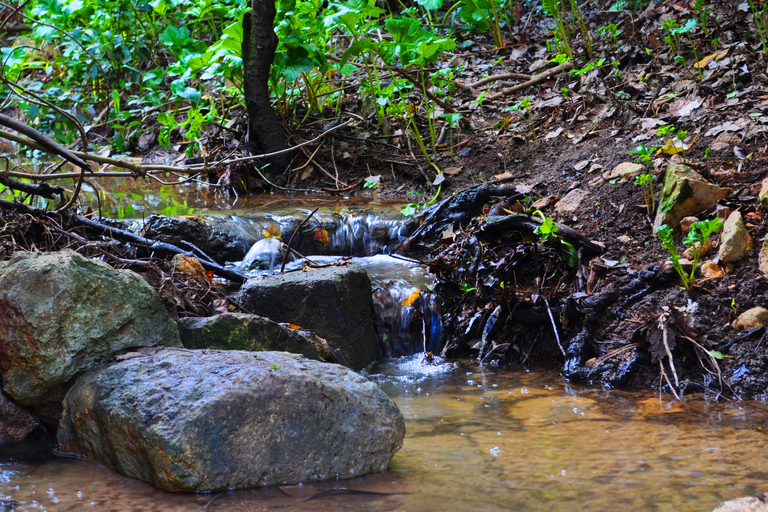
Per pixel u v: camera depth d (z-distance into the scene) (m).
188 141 6.05
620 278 3.43
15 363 2.37
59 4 6.43
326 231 4.54
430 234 4.46
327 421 2.17
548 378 3.21
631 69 5.62
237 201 5.19
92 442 2.27
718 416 2.63
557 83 5.88
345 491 2.04
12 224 3.33
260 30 5.18
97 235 3.74
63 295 2.36
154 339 2.56
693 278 3.24
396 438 2.25
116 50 6.50
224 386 2.10
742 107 4.44
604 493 1.98
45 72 8.42
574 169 4.60
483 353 3.54
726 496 1.94
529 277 3.71
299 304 3.31
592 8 7.00
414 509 1.91
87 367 2.42
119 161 3.43
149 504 1.94
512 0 7.57
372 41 5.26
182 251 3.77
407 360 3.58
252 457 2.07
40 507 1.91
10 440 2.45
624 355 3.13
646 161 3.82
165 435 1.99
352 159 5.75
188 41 5.91
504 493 2.00
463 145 5.50
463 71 6.60
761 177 3.73
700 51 5.40
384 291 3.77
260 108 5.48
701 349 2.99
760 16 5.41
